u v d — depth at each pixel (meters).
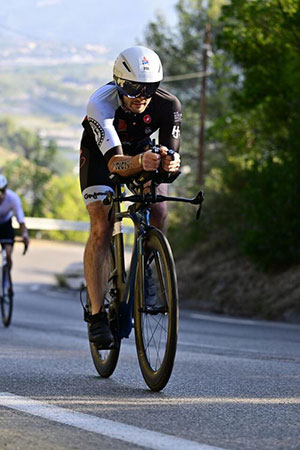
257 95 31.00
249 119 33.50
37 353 11.18
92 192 8.31
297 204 29.61
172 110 8.26
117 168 7.75
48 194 129.00
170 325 7.18
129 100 7.99
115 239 8.23
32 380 8.08
